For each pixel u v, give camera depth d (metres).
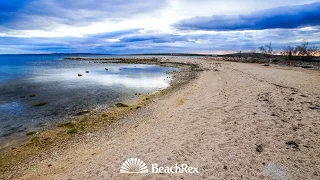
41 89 27.95
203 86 23.64
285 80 24.30
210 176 6.93
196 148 8.80
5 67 72.38
